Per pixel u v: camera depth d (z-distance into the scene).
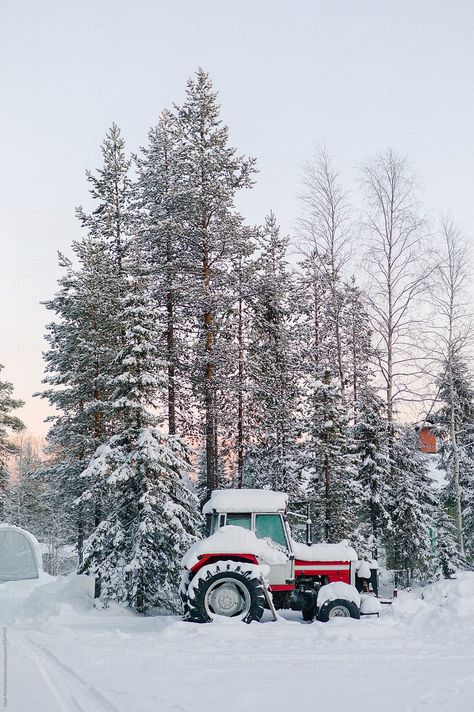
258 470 28.41
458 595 12.84
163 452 17.22
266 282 25.91
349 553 13.80
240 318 27.38
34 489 53.72
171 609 17.00
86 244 26.84
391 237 27.16
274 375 29.08
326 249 27.86
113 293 25.61
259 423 27.75
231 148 26.41
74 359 26.56
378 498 27.42
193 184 25.69
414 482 30.16
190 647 9.85
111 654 9.42
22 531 29.39
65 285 26.88
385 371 26.95
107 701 6.50
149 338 18.41
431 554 27.81
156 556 16.98
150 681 7.49
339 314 29.25
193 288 24.52
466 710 5.96
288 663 8.48
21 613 17.08
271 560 13.24
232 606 12.41
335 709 6.13
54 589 18.94
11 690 7.08
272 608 12.48
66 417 26.75
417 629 10.94
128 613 16.33
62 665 8.66
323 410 23.62
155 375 18.03
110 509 19.06
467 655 8.73
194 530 17.45
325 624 11.37
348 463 24.16
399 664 8.26
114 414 18.39
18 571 28.73
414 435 28.91
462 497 30.81
